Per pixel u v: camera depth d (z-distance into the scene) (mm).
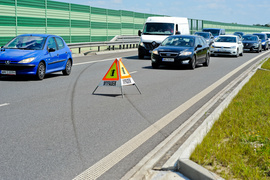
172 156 4594
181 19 25016
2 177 4051
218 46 27359
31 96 9141
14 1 21844
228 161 4391
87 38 30547
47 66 12750
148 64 19391
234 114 6992
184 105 8477
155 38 22828
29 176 4102
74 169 4355
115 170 4371
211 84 12117
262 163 4410
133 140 5621
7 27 21438
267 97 9055
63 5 26797
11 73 11992
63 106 7977
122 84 9477
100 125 6453
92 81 12320
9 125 6270
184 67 18500
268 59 22625
